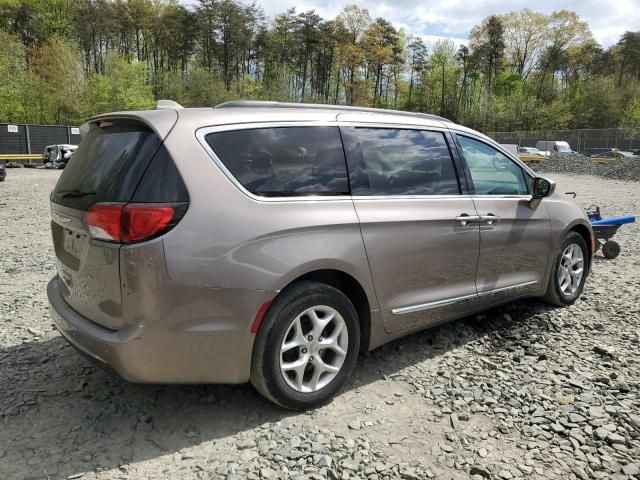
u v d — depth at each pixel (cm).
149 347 266
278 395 301
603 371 373
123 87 5488
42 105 5172
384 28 8750
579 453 278
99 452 275
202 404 324
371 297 336
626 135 4584
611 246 729
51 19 7219
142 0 8388
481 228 402
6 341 416
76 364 377
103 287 276
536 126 7306
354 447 281
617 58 9062
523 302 519
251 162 299
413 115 395
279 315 293
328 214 313
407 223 350
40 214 1174
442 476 259
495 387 349
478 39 8825
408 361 388
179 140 280
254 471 260
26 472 257
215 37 8625
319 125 334
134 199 265
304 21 8888
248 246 281
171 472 259
